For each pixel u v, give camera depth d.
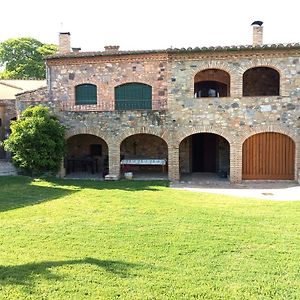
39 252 8.02
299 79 17.58
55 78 21.25
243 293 6.15
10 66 45.97
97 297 6.00
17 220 10.61
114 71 20.72
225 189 16.45
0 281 6.56
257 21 20.45
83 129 19.11
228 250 8.14
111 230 9.62
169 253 7.95
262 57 17.69
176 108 18.44
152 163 20.16
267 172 18.61
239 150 18.16
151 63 20.41
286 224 10.17
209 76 20.89
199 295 6.08
